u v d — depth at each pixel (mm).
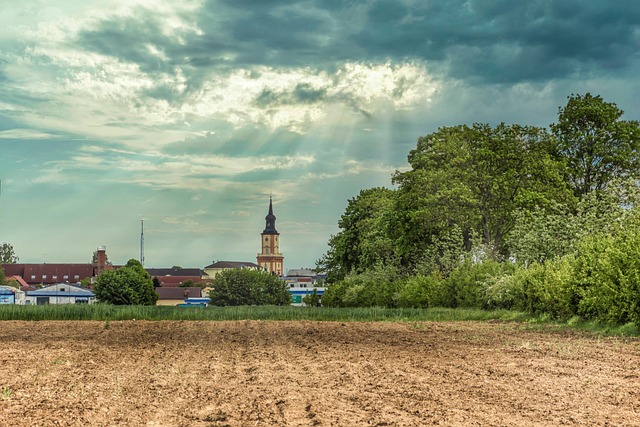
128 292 115750
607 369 14852
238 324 36125
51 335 27797
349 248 80875
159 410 10406
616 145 54594
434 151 57469
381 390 12164
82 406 10672
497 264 43656
